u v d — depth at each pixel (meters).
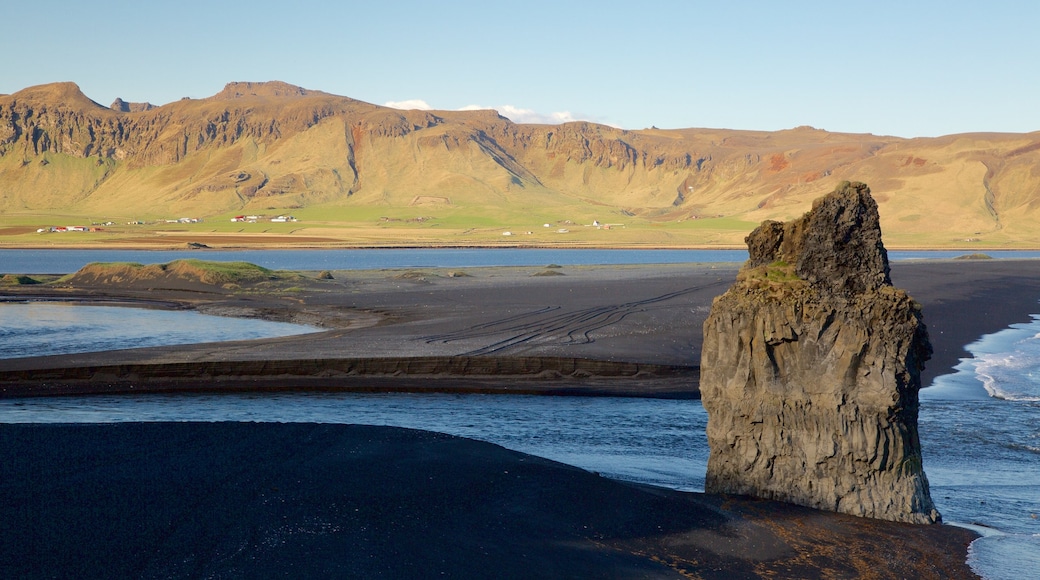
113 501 11.23
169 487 11.98
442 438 16.05
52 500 11.16
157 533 10.05
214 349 34.03
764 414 13.95
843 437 13.45
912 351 13.51
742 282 14.55
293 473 12.96
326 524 10.66
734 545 11.46
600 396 26.56
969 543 12.14
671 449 18.97
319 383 28.52
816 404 13.66
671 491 14.11
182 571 8.94
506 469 13.91
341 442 15.28
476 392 27.31
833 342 13.53
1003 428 21.16
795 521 12.77
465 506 11.91
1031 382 28.34
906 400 13.42
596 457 17.89
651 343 35.94
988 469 17.28
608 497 12.92
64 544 9.58
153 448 14.37
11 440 14.46
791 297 13.81
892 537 12.25
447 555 10.02
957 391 26.61
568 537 11.12
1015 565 11.20
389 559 9.70
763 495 14.05
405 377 29.81
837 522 12.86
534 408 24.47
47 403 24.88
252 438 15.36
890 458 13.41
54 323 47.09
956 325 45.84
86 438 14.91
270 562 9.30
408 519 11.14
